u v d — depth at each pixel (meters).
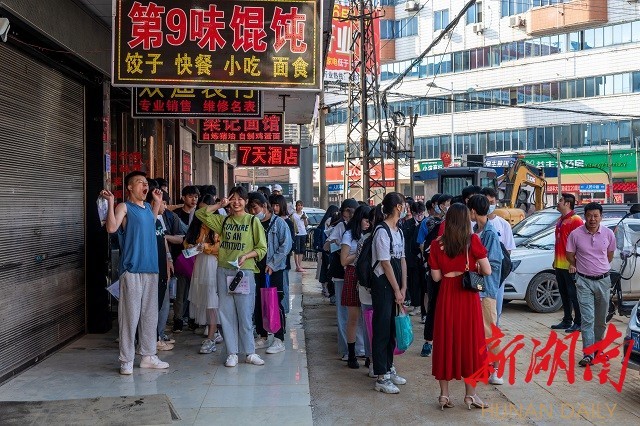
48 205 7.37
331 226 11.73
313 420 5.73
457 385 6.91
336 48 29.41
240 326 7.41
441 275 6.07
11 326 6.55
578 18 42.44
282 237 8.12
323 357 8.18
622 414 5.91
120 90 10.08
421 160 50.50
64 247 7.87
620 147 42.34
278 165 17.64
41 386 6.41
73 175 8.14
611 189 41.56
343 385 6.87
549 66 44.84
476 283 5.88
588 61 43.31
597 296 7.60
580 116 43.78
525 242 12.12
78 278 8.38
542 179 24.94
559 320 10.57
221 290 7.35
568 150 44.47
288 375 7.00
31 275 6.96
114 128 11.02
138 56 6.73
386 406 6.15
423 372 7.46
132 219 6.88
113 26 6.71
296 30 6.88
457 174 23.38
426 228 9.74
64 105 7.83
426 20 49.81
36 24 6.39
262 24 6.85
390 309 6.54
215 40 6.80
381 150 24.83
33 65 6.97
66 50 7.27
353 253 7.35
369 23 24.78
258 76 6.85
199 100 10.19
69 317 8.09
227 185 25.86
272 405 5.98
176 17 6.76
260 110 10.25
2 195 6.25
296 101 13.71
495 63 47.00
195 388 6.48
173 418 5.61
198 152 19.45
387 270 6.45
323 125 25.86
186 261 8.84
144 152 12.34
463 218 5.93
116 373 6.92
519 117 46.16
